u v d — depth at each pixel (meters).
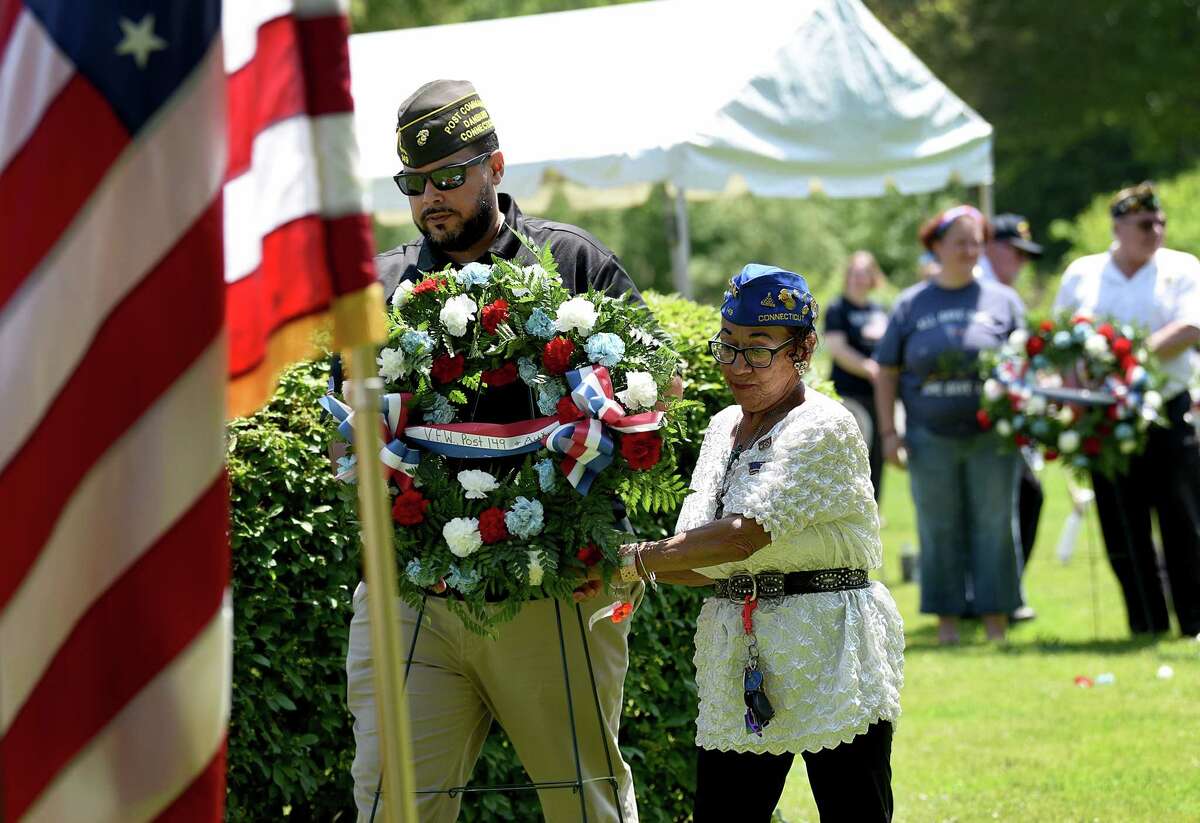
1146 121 55.03
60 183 3.82
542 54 12.36
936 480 12.70
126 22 3.86
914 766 8.91
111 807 3.81
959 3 57.50
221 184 3.93
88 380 3.82
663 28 12.48
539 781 5.83
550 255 5.57
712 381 7.69
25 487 3.81
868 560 5.38
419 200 5.83
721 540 5.15
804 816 8.23
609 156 11.32
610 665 5.83
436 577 5.29
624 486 5.37
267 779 7.03
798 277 5.35
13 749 3.79
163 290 3.84
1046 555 17.78
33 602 3.81
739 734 5.31
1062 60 55.47
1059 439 12.09
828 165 12.17
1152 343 12.41
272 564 6.79
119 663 3.82
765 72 11.80
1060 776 8.52
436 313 5.51
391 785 3.98
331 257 3.98
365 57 12.68
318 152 3.98
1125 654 11.79
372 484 3.99
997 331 12.69
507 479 5.37
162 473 3.83
